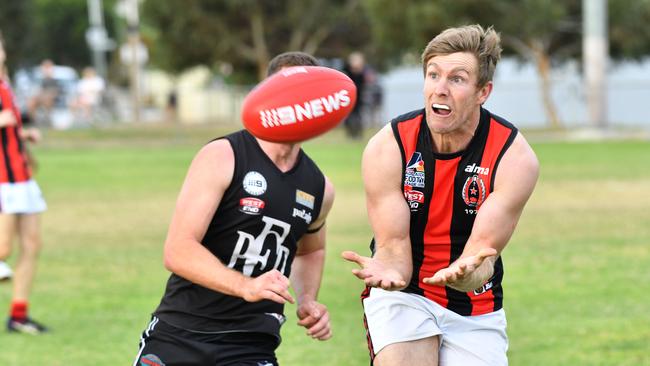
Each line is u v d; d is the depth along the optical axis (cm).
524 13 4509
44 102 4509
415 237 612
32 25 6284
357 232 1648
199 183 564
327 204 613
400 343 606
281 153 577
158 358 581
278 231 582
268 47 6044
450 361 622
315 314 622
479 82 568
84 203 2136
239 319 580
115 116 5003
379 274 566
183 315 580
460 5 4484
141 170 2878
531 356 920
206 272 544
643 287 1218
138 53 5750
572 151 3275
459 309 623
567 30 5056
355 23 5816
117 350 960
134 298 1197
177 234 559
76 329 1047
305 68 517
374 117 4256
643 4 4941
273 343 600
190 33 5741
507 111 4391
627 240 1569
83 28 9769
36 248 1059
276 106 500
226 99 4931
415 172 595
